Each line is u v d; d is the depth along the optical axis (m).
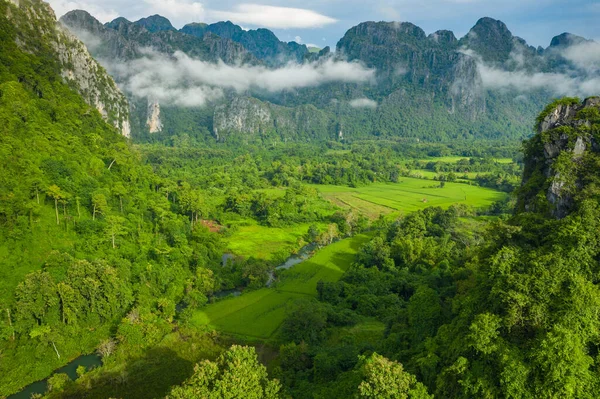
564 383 28.47
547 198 44.28
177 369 55.69
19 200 65.38
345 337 56.00
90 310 61.84
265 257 99.69
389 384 31.30
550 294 32.72
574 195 41.12
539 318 32.16
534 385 29.64
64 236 69.88
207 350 59.97
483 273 40.81
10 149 70.06
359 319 64.12
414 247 86.75
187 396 32.28
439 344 38.75
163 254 78.69
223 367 35.94
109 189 86.12
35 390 50.88
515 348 31.56
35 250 64.38
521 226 41.97
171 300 70.06
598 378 28.94
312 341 58.34
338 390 38.12
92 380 52.50
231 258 98.00
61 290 58.34
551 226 38.75
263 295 78.50
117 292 64.25
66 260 62.88
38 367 53.53
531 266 34.88
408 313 53.44
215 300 76.19
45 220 69.31
